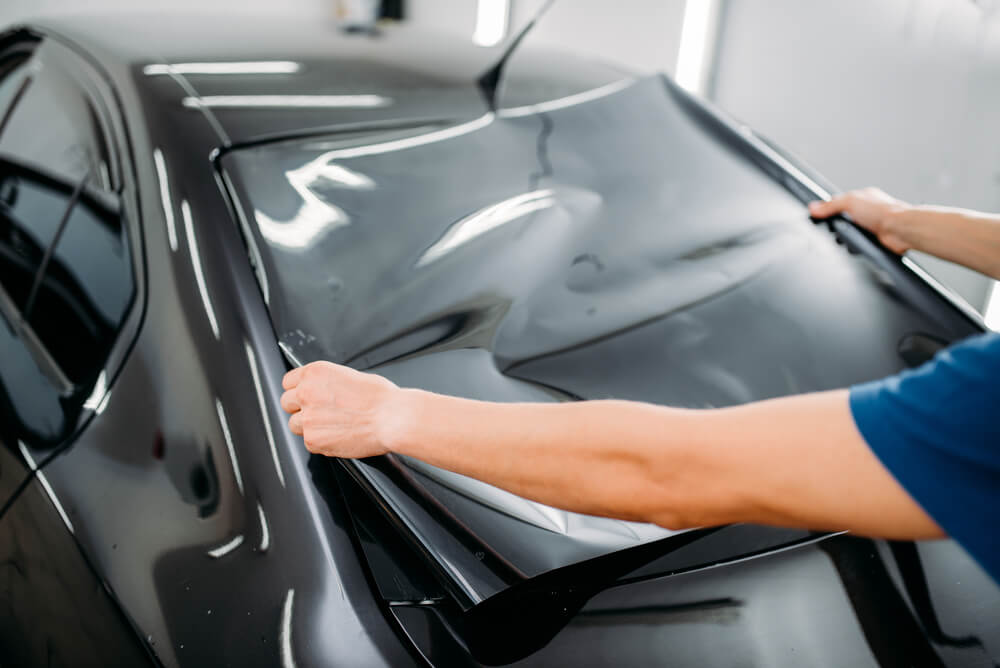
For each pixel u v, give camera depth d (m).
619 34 3.93
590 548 0.74
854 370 0.96
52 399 1.00
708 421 0.50
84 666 0.79
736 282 1.05
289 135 1.07
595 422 0.54
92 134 1.11
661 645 0.71
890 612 0.78
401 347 0.85
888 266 1.11
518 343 0.90
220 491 0.77
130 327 0.93
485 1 4.32
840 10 3.13
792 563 0.81
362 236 0.96
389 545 0.72
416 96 1.23
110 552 0.82
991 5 2.65
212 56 1.20
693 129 1.33
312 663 0.65
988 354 0.41
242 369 0.82
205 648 0.70
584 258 1.04
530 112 1.27
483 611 0.69
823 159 3.34
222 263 0.89
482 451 0.59
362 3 3.55
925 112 2.93
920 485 0.42
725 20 3.54
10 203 1.26
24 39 1.41
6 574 0.95
